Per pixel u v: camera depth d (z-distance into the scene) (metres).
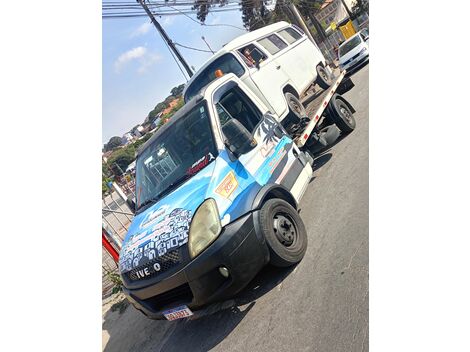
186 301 3.27
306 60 7.80
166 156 4.23
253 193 3.59
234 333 3.35
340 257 3.34
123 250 3.69
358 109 7.78
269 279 3.73
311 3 29.47
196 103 4.32
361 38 15.49
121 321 6.20
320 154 6.57
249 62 6.25
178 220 3.29
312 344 2.64
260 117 4.68
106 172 7.76
